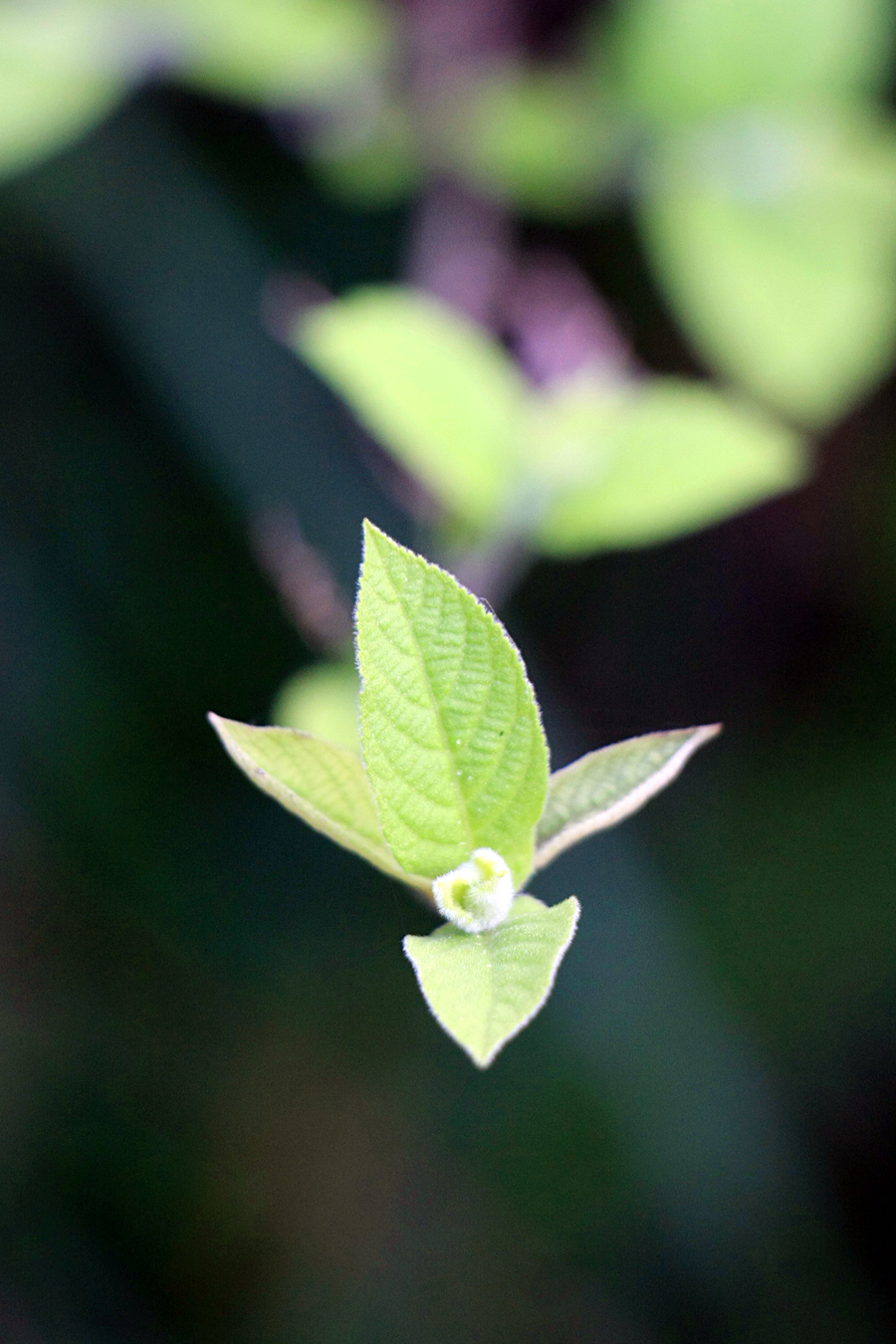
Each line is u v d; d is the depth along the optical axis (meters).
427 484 0.54
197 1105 0.87
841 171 0.70
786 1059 0.83
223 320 0.89
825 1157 0.84
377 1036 0.87
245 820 0.92
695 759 0.91
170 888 0.91
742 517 0.92
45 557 0.93
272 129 0.90
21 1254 0.83
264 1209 0.84
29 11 0.67
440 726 0.44
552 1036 0.85
